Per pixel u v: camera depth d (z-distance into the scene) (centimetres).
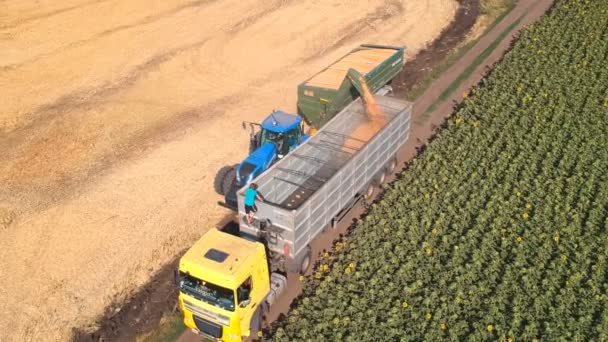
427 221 1919
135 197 2198
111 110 2811
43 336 1636
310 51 3472
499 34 3575
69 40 3544
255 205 1669
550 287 1638
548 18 3525
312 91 2400
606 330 1502
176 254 1919
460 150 2302
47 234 2014
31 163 2420
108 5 4031
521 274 1691
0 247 1955
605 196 2002
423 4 4131
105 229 2033
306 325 1585
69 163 2419
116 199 2188
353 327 1560
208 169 2367
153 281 1817
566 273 1689
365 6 4119
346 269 1719
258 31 3712
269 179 1830
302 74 3197
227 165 2391
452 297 1639
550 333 1501
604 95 2659
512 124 2473
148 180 2297
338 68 2652
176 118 2753
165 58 3362
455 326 1540
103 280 1819
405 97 2908
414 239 1838
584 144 2277
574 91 2722
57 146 2536
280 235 1662
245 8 4072
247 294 1460
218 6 4094
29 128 2672
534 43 3228
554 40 3241
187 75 3188
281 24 3822
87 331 1653
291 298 1739
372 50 2883
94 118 2741
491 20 3794
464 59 3294
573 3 3694
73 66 3253
